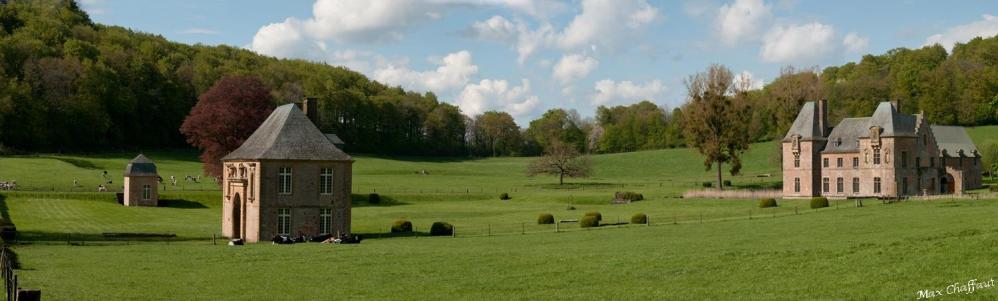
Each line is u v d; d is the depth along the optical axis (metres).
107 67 177.50
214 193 111.75
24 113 154.75
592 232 67.62
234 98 117.12
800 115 115.31
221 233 77.19
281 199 70.81
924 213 64.06
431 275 41.62
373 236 71.31
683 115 127.56
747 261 40.44
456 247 56.59
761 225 64.88
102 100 169.38
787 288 33.69
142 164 104.94
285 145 71.69
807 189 111.56
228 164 77.25
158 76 189.88
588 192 126.88
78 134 166.50
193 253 54.25
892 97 179.00
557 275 40.19
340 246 59.25
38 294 26.83
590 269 41.41
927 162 108.31
